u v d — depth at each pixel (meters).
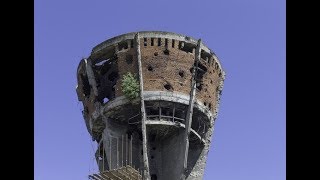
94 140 61.56
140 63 57.19
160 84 56.75
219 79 62.12
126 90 56.34
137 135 58.22
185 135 55.72
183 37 58.94
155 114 57.38
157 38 58.38
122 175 52.31
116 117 57.81
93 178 52.62
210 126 59.34
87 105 60.97
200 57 59.34
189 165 57.78
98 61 60.88
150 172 57.09
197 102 57.41
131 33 58.62
